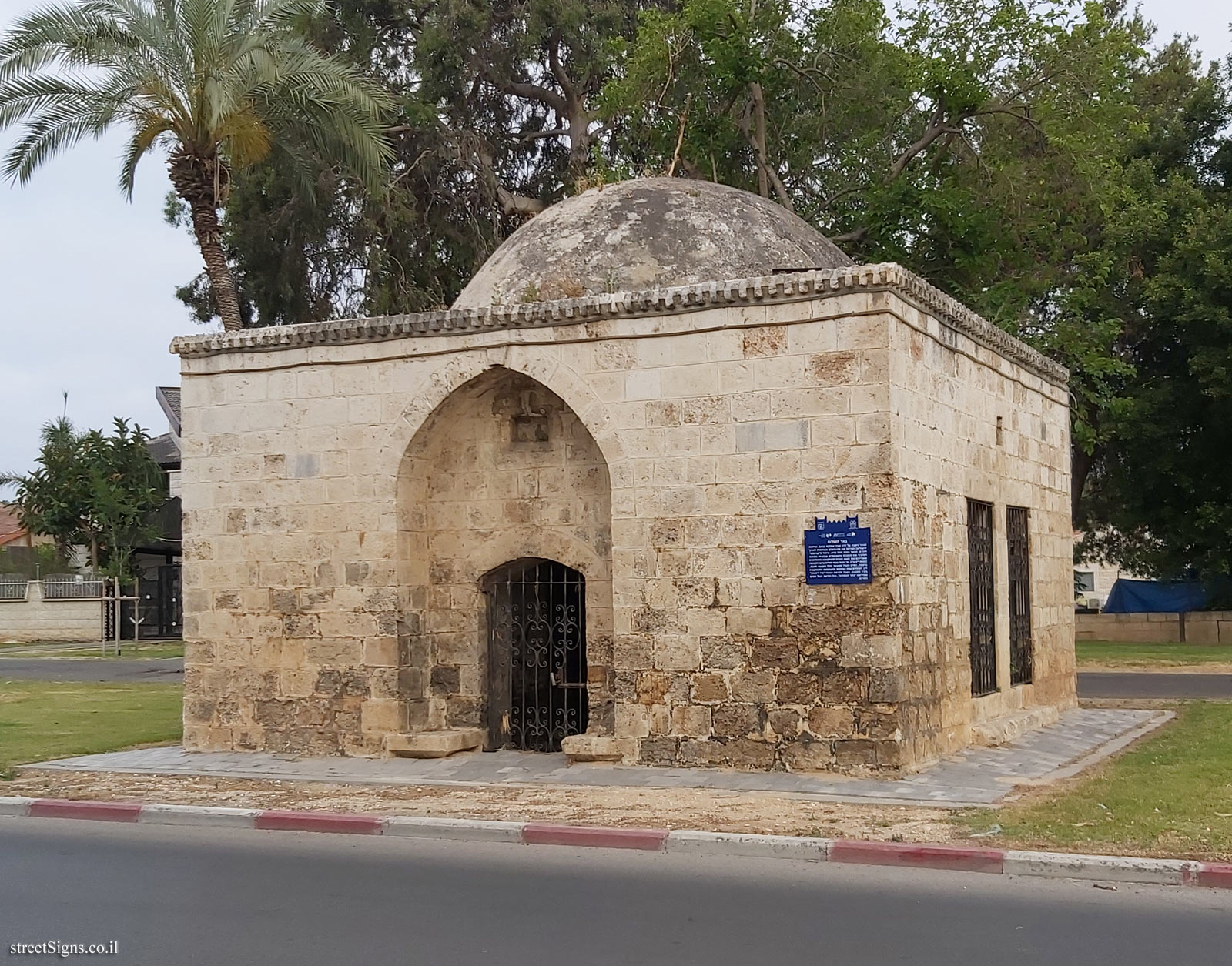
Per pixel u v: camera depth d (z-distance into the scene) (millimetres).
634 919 7738
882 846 9320
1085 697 20484
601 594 14047
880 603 12234
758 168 26406
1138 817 10008
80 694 22484
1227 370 30500
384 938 7359
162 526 42062
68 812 11789
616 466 13406
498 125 34281
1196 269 30641
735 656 12820
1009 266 28344
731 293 12922
